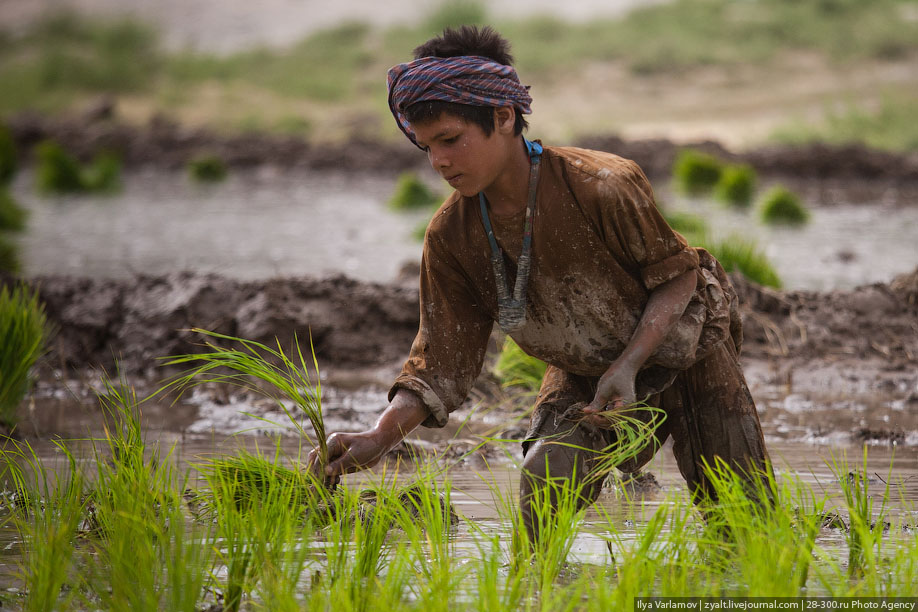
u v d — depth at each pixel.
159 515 9.26
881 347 19.84
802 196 52.62
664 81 93.38
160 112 86.88
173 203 50.84
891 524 9.75
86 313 19.91
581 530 9.73
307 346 19.66
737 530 8.02
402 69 7.95
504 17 113.25
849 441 13.77
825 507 10.46
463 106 7.84
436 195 50.25
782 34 103.06
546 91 90.75
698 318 8.40
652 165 59.66
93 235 38.81
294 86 97.19
